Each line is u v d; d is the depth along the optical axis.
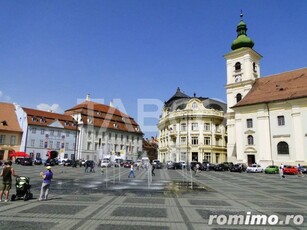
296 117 45.16
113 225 8.20
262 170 44.72
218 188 19.61
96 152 76.75
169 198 14.11
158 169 54.66
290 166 41.25
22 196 12.92
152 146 112.50
